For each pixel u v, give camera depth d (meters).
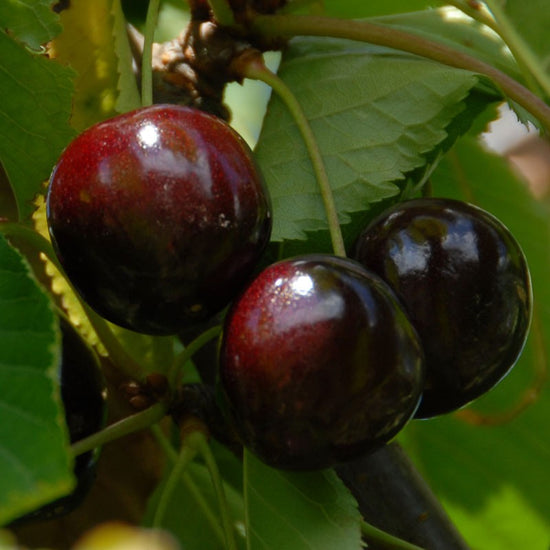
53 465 0.35
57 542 0.44
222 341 0.38
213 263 0.38
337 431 0.38
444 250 0.39
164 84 0.43
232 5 0.42
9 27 0.40
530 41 0.42
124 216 0.38
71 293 0.42
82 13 0.42
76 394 0.40
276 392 0.37
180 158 0.38
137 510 0.44
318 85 0.42
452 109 0.41
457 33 0.45
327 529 0.39
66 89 0.40
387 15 0.46
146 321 0.38
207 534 0.43
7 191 0.44
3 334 0.36
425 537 0.42
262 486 0.39
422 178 0.42
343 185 0.41
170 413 0.41
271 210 0.39
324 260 0.38
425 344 0.39
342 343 0.37
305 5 0.43
